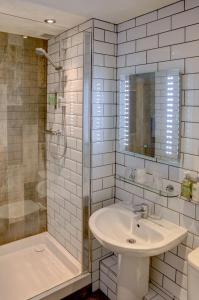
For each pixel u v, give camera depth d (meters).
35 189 2.69
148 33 1.80
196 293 1.33
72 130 2.21
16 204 2.61
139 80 1.88
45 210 2.77
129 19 1.92
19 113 2.52
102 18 1.90
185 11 1.56
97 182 2.11
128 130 2.02
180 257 1.73
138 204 1.97
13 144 2.53
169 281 1.82
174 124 1.66
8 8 1.72
